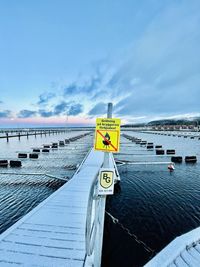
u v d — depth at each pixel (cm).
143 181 1858
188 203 1333
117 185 1683
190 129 14100
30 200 1391
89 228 344
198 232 607
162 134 9988
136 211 1223
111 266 759
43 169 2366
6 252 505
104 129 339
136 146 4912
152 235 964
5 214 1175
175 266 479
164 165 2553
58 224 652
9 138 7919
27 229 618
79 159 3089
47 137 8825
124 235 961
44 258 484
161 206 1291
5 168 2433
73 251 511
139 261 786
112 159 2292
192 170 2292
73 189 1044
